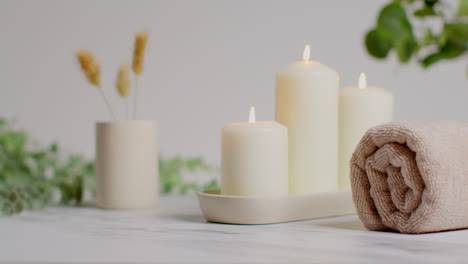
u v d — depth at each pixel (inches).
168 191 56.0
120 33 70.2
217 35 71.4
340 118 45.0
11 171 49.7
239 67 71.6
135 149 45.4
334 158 42.4
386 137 36.1
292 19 71.6
